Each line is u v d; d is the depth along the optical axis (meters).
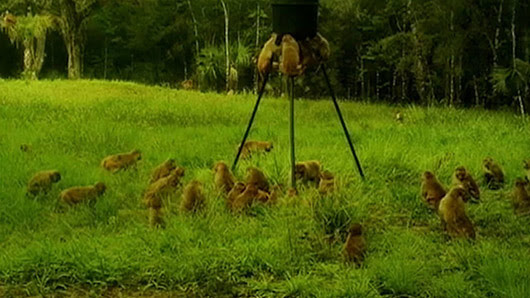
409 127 15.86
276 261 7.16
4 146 12.55
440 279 6.80
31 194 9.52
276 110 20.06
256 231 8.02
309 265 7.20
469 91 26.56
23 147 12.20
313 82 28.62
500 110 22.42
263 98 23.84
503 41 22.42
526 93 21.52
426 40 24.80
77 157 12.11
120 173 10.88
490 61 23.92
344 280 6.73
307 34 9.58
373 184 10.05
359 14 28.34
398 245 7.69
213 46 30.38
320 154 11.72
